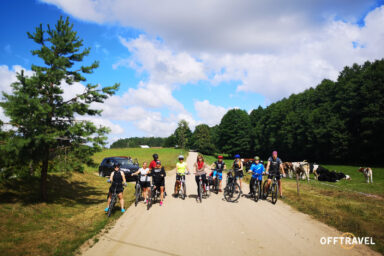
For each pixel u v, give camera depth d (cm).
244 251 470
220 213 753
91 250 481
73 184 1241
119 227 627
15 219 642
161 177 873
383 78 3388
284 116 5847
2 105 688
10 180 959
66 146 825
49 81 786
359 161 3716
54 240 527
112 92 913
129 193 1147
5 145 663
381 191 1358
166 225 636
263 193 1012
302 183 1648
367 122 3381
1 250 462
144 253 463
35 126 700
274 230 593
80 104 855
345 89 3944
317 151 4319
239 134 6969
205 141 9950
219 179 1134
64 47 855
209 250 475
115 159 1806
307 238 540
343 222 642
